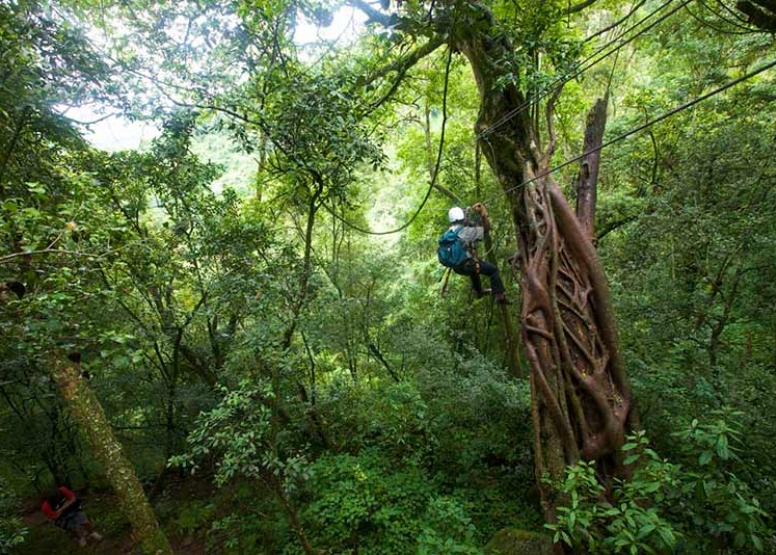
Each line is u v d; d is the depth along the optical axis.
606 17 12.55
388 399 7.29
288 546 5.98
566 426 4.91
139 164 7.15
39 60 4.61
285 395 6.23
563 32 6.62
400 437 7.06
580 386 5.07
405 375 9.30
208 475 9.17
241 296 6.78
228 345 7.99
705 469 4.04
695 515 3.48
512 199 6.08
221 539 7.03
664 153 10.23
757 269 6.32
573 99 9.60
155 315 8.49
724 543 3.53
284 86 5.46
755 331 7.07
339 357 10.12
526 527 5.69
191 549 7.09
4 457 8.41
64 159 6.44
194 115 6.02
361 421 7.92
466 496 6.41
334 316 8.55
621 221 10.25
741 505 3.01
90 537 7.76
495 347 12.03
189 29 5.60
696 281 7.18
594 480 3.57
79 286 3.24
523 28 5.73
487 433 7.19
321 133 5.61
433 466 7.26
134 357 3.40
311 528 6.17
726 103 8.73
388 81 8.30
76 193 3.72
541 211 5.63
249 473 4.51
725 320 6.39
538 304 5.32
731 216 6.53
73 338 3.44
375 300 9.95
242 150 6.55
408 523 5.86
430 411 7.48
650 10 10.75
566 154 11.74
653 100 9.80
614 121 11.18
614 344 5.26
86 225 3.39
